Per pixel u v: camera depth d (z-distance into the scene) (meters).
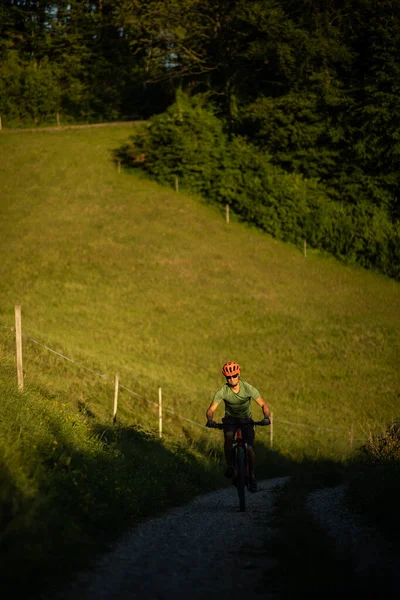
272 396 28.81
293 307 41.66
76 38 93.25
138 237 50.50
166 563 5.22
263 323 38.59
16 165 65.00
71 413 10.36
